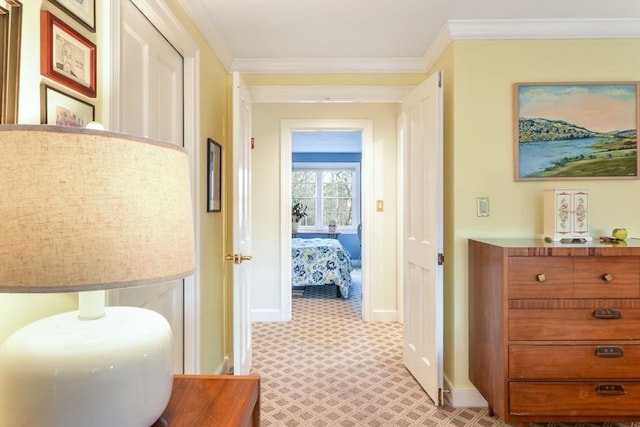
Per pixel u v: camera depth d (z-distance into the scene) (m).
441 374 2.28
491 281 2.03
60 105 1.02
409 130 2.76
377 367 2.86
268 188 4.04
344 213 7.94
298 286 5.36
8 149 0.62
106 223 0.66
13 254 0.62
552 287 1.90
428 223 2.40
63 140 0.64
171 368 0.87
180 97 2.02
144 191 0.72
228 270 2.87
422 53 2.76
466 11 2.16
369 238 4.01
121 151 0.68
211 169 2.39
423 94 2.47
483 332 2.14
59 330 0.78
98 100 1.22
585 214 2.16
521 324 1.91
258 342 3.41
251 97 2.94
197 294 2.08
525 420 1.91
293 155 7.90
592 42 2.32
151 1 1.57
